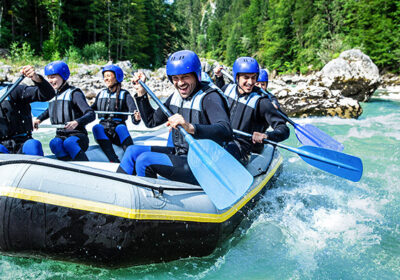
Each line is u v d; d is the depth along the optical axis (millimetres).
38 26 23766
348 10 28203
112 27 28609
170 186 1881
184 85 2039
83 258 1632
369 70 11406
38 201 1502
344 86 11234
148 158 1936
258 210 2566
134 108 3514
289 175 3766
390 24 22891
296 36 33469
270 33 36281
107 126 3451
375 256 2053
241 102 2908
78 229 1561
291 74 33250
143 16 30000
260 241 2227
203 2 142875
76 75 13305
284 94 7926
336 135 5906
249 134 2811
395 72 22594
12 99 2447
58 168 1622
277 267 1928
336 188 3340
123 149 3406
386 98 12930
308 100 7879
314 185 3412
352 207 2854
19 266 1760
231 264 1955
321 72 11867
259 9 48312
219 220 1969
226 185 1883
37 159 1634
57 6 22484
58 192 1542
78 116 2906
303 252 2100
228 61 57219
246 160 2752
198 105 2041
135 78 2328
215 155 1926
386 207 2867
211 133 1862
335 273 1862
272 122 2826
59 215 1530
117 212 1592
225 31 72438
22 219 1494
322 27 30609
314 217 2625
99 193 1609
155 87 14508
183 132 1895
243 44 51375
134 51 30094
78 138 2785
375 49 23750
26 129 2555
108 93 3666
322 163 2881
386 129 6484
